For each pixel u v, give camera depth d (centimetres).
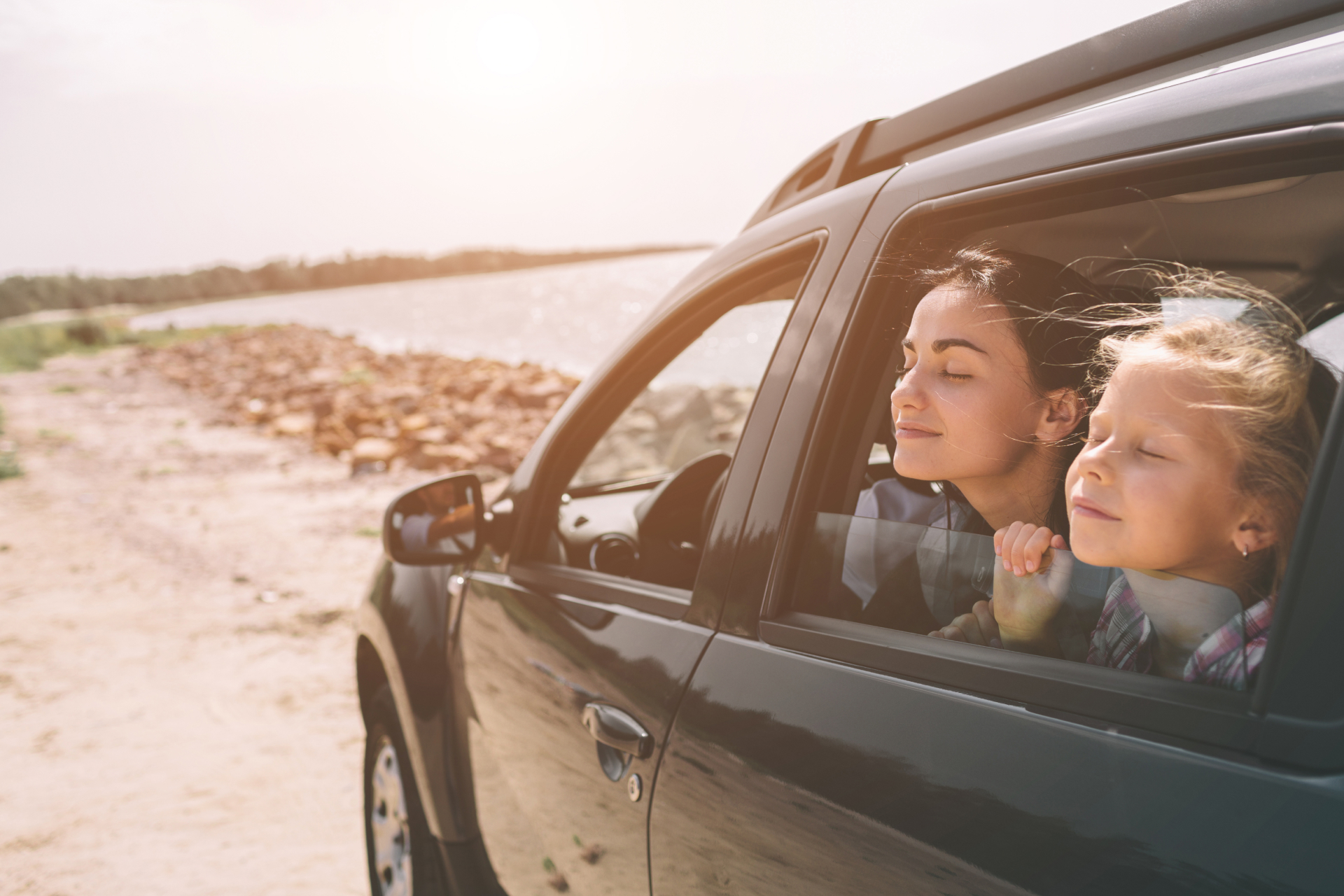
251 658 506
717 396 695
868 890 100
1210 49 113
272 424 1341
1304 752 74
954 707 100
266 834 339
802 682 119
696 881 128
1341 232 120
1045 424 109
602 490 282
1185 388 85
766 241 157
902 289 127
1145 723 85
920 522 126
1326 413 85
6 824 350
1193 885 75
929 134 144
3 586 644
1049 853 85
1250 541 85
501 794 193
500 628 193
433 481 204
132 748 407
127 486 979
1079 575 101
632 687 146
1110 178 103
